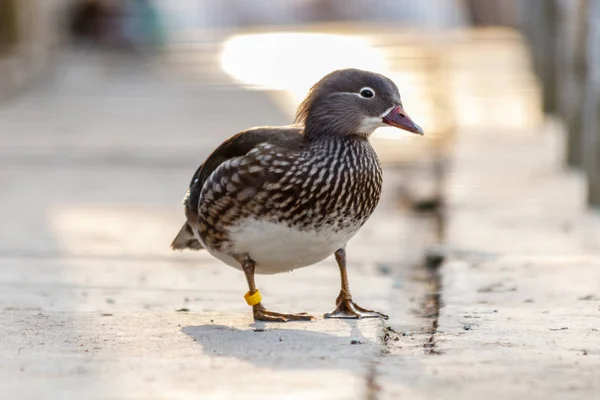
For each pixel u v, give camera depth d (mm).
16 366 7121
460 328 8500
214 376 6762
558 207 15258
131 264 11680
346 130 8344
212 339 7883
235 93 30312
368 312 8766
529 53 31688
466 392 6496
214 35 49281
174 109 27609
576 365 7195
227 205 8234
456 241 12922
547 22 24938
